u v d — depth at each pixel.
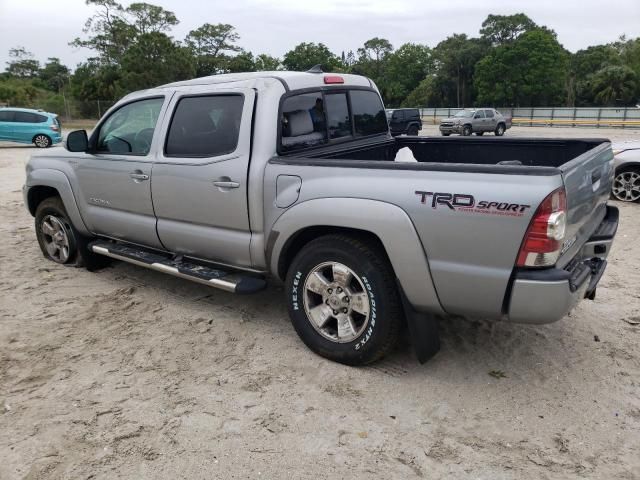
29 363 3.89
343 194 3.43
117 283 5.45
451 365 3.77
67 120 44.53
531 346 4.02
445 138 5.08
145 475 2.79
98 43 67.31
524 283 2.96
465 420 3.20
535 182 2.88
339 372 3.70
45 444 3.02
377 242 3.50
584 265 3.45
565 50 76.19
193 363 3.87
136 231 4.81
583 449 2.95
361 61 94.38
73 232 5.59
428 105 79.00
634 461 2.86
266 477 2.77
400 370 3.71
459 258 3.11
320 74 4.41
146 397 3.46
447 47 78.81
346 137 4.68
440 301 3.27
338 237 3.57
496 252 2.99
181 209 4.34
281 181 3.73
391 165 3.29
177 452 2.96
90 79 61.34
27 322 4.56
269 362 3.85
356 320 3.75
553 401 3.37
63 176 5.37
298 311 3.88
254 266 4.08
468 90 75.50
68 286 5.38
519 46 64.38
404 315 3.51
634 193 9.34
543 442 3.01
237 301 4.93
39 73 96.88
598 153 3.76
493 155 4.88
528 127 44.84
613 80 66.62
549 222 2.85
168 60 57.44
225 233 4.12
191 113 4.25
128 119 4.77
